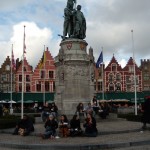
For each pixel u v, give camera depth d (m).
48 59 69.62
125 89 70.88
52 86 68.81
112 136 16.58
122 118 26.89
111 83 70.62
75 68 26.00
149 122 19.06
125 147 13.88
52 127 16.39
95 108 25.44
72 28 27.72
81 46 26.80
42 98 63.25
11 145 14.51
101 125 21.27
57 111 23.84
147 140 14.83
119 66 71.62
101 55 38.25
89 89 26.33
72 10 27.88
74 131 16.69
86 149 13.50
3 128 20.58
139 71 71.75
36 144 14.11
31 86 68.69
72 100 25.55
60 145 13.70
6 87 69.94
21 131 17.86
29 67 69.75
